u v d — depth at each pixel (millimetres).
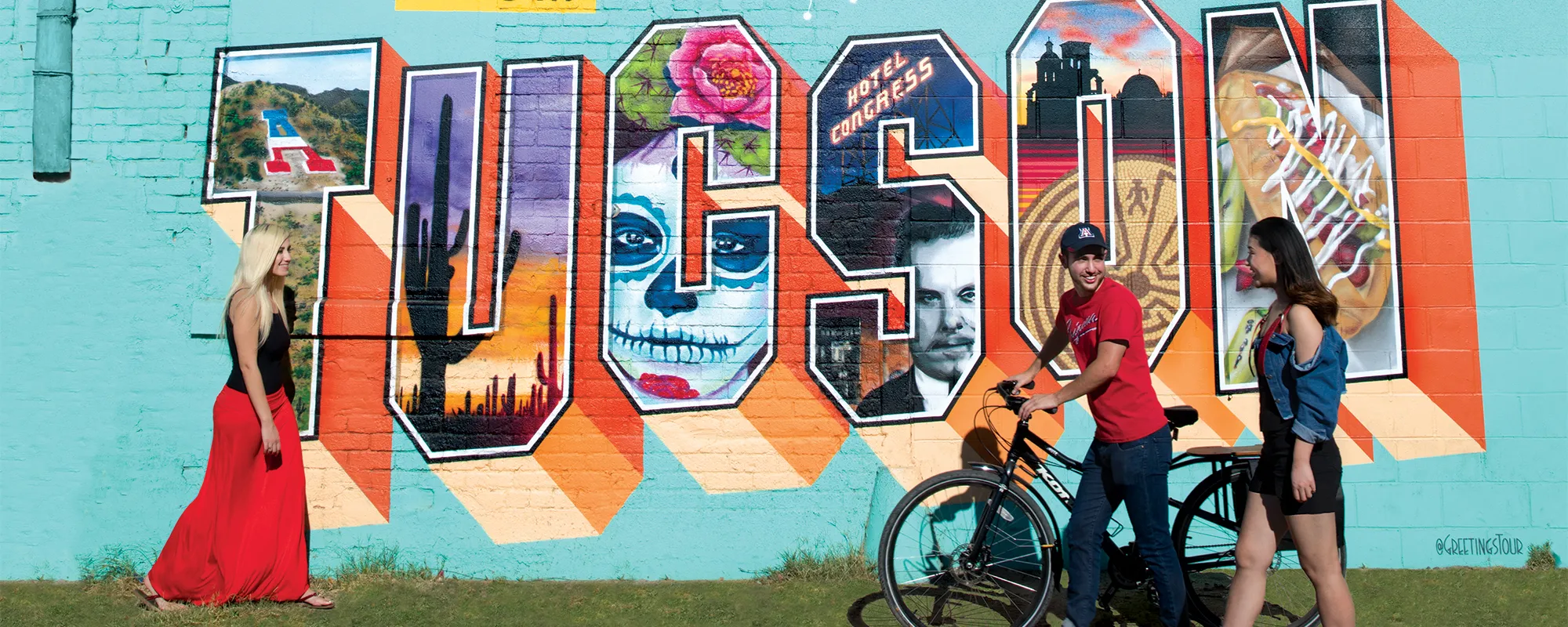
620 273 4723
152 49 4789
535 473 4684
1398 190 4645
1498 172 4625
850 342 4688
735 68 4766
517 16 4793
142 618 4133
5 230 4719
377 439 4680
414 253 4719
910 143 4719
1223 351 4617
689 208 4734
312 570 4652
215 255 4730
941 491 4281
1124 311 3635
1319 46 4691
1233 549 4059
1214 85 4695
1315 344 3207
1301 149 4668
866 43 4754
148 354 4684
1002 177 4691
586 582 4613
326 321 4676
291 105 4770
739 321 4703
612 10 4793
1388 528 4598
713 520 4672
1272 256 3338
